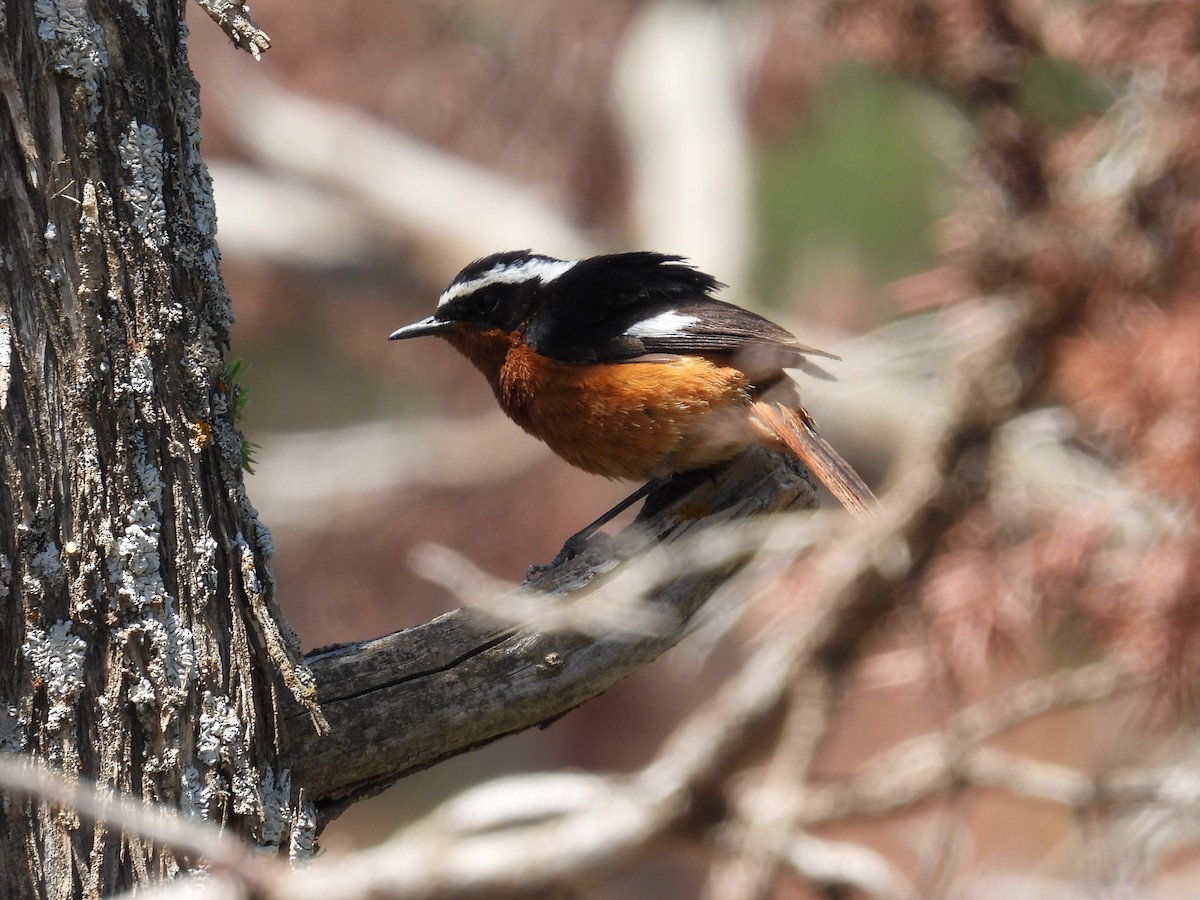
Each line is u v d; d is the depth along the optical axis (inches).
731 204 916.6
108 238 236.8
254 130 916.6
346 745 267.1
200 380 249.0
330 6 894.4
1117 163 461.4
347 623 860.6
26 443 229.8
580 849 523.8
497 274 412.5
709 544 310.3
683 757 528.1
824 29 498.0
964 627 445.7
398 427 920.3
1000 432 462.9
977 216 467.2
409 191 915.4
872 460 869.8
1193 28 430.3
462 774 947.3
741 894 516.1
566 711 288.4
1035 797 494.3
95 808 198.1
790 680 511.5
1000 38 454.3
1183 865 631.2
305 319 964.0
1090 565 428.5
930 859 523.2
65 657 229.3
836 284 894.4
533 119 937.5
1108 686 472.1
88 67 235.5
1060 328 453.4
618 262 416.5
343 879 496.7
